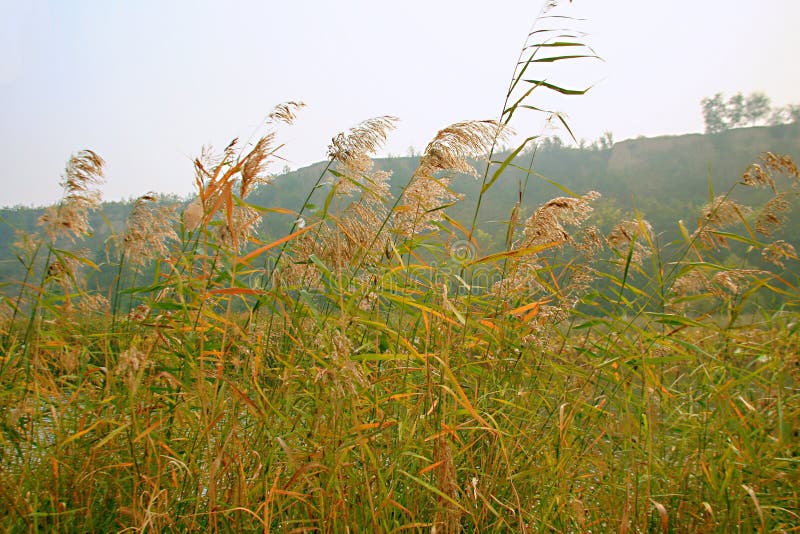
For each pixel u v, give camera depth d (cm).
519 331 367
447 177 402
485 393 327
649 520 287
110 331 333
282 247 333
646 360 317
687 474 294
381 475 259
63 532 244
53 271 326
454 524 233
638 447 298
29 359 299
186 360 289
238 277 315
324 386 261
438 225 390
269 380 308
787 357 321
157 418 287
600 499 296
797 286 392
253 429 292
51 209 307
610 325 346
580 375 354
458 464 299
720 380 350
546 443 317
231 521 249
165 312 295
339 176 353
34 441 276
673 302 377
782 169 401
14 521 231
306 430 282
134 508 231
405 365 336
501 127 330
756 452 296
